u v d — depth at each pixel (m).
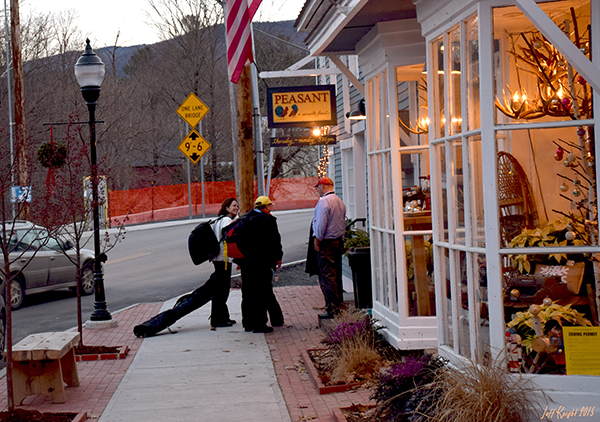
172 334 9.55
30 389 6.20
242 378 6.92
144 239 28.19
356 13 6.25
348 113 11.73
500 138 4.56
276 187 53.91
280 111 11.78
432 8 5.28
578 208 4.49
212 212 47.00
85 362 7.93
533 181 4.54
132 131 49.53
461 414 4.13
